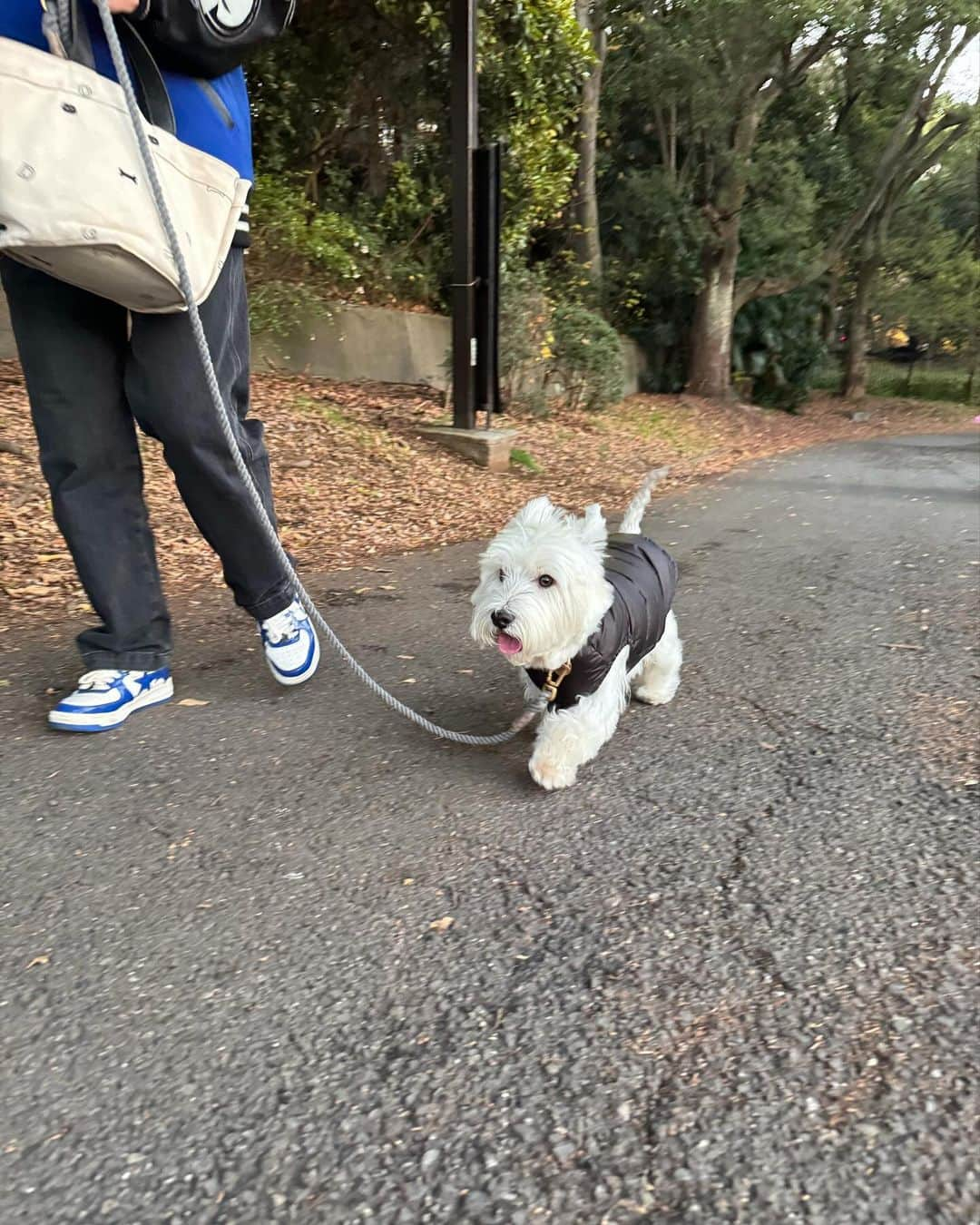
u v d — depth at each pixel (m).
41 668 3.46
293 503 6.43
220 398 2.51
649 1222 1.37
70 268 2.29
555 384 12.64
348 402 9.11
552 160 11.09
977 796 2.60
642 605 2.91
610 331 12.78
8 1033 1.74
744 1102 1.58
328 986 1.86
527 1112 1.56
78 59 2.27
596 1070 1.65
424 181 11.65
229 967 1.92
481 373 8.36
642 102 16.98
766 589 5.01
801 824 2.47
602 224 18.11
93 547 2.97
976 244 26.73
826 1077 1.62
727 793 2.65
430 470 7.73
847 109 20.22
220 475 2.89
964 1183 1.42
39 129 2.15
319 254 9.52
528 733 3.06
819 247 20.00
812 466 11.77
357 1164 1.47
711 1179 1.43
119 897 2.14
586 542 2.70
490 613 2.55
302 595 2.78
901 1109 1.55
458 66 7.63
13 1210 1.39
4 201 2.13
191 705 3.22
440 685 3.49
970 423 21.41
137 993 1.84
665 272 18.00
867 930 2.02
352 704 3.28
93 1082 1.63
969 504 8.22
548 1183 1.43
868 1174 1.43
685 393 18.75
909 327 26.48
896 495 8.82
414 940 2.00
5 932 2.01
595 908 2.11
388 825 2.47
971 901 2.12
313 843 2.38
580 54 10.39
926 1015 1.76
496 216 8.00
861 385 24.86
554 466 9.23
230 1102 1.59
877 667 3.70
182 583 4.72
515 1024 1.76
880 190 19.28
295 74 10.22
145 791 2.62
